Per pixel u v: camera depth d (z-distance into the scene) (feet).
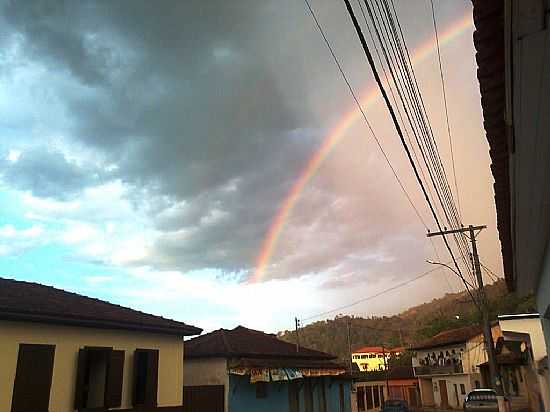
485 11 10.47
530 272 31.83
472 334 159.94
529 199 19.19
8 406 38.06
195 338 90.94
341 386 106.42
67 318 42.78
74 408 43.29
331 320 331.98
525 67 11.10
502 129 15.12
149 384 51.60
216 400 70.03
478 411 84.38
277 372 76.84
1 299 40.40
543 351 59.88
